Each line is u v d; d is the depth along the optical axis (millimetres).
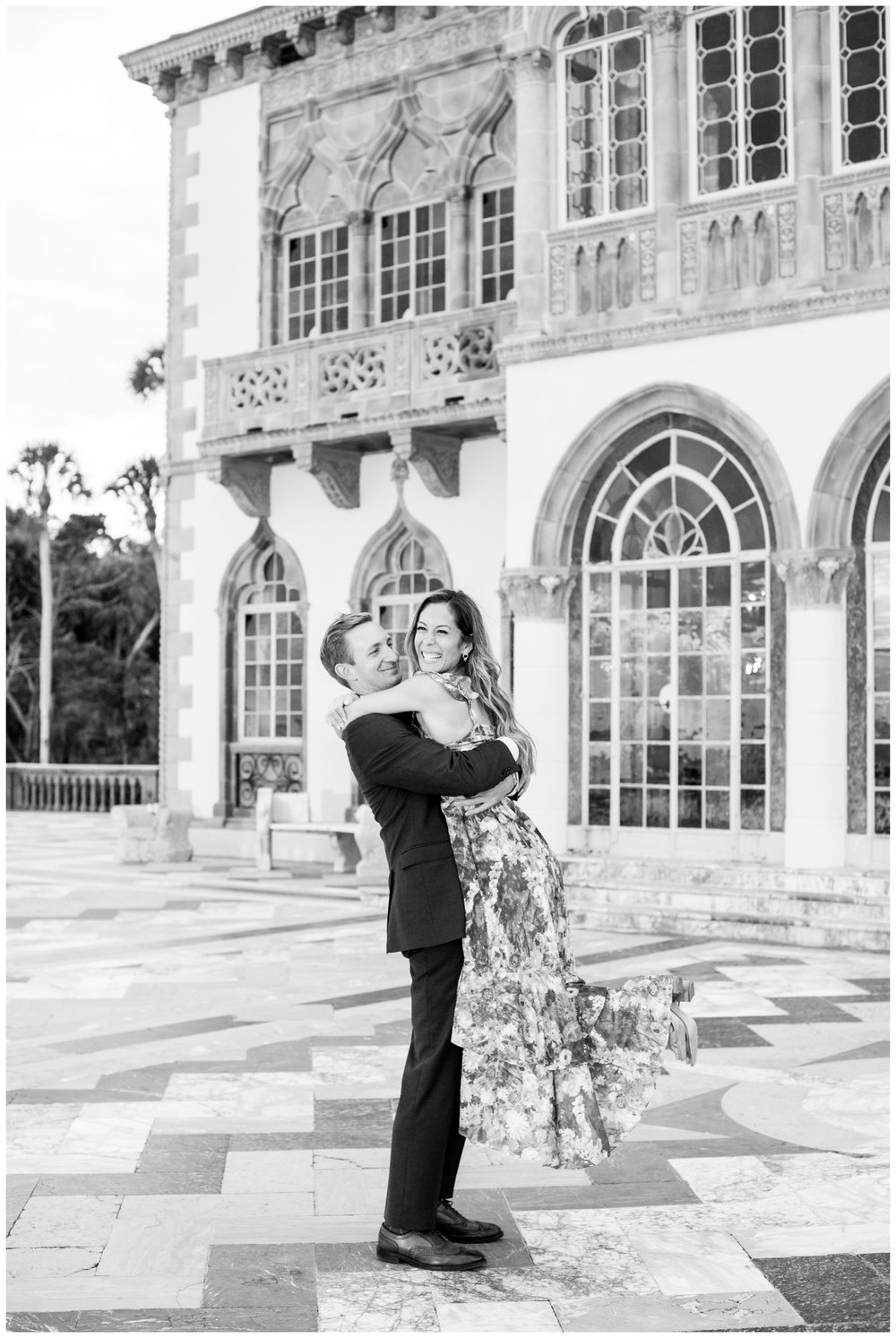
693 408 11469
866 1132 5312
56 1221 4297
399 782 3902
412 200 15461
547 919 3977
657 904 10914
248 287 16672
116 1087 5977
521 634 12305
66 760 39719
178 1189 4609
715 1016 7512
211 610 16734
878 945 9750
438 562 14867
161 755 17125
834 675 10789
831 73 10969
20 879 14523
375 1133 5289
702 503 11859
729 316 11180
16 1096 5816
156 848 15852
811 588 10812
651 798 12016
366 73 15727
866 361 10641
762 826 11531
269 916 11742
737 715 11617
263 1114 5551
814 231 10906
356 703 4047
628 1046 3936
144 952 9789
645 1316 3598
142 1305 3666
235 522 16562
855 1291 3750
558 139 12320
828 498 10805
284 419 15367
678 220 11578
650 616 12062
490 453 14477
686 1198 4539
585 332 11875
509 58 12375
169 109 17422
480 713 4145
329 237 16234
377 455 15367
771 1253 4039
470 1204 4492
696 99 11664
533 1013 3875
